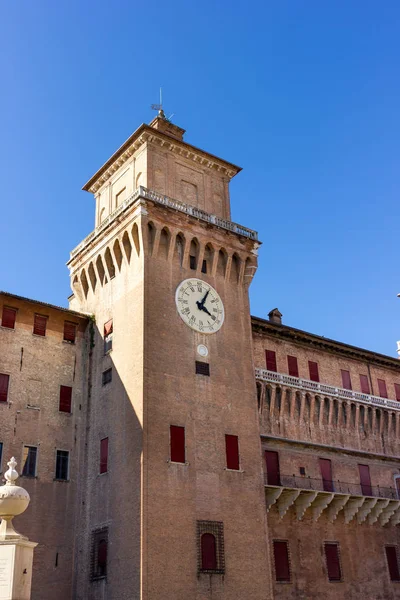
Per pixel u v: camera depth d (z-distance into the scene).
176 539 39.03
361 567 50.69
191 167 53.31
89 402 47.25
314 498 48.31
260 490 44.62
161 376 43.12
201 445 43.00
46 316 48.56
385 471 56.81
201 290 48.28
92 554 41.50
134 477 40.09
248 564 41.56
